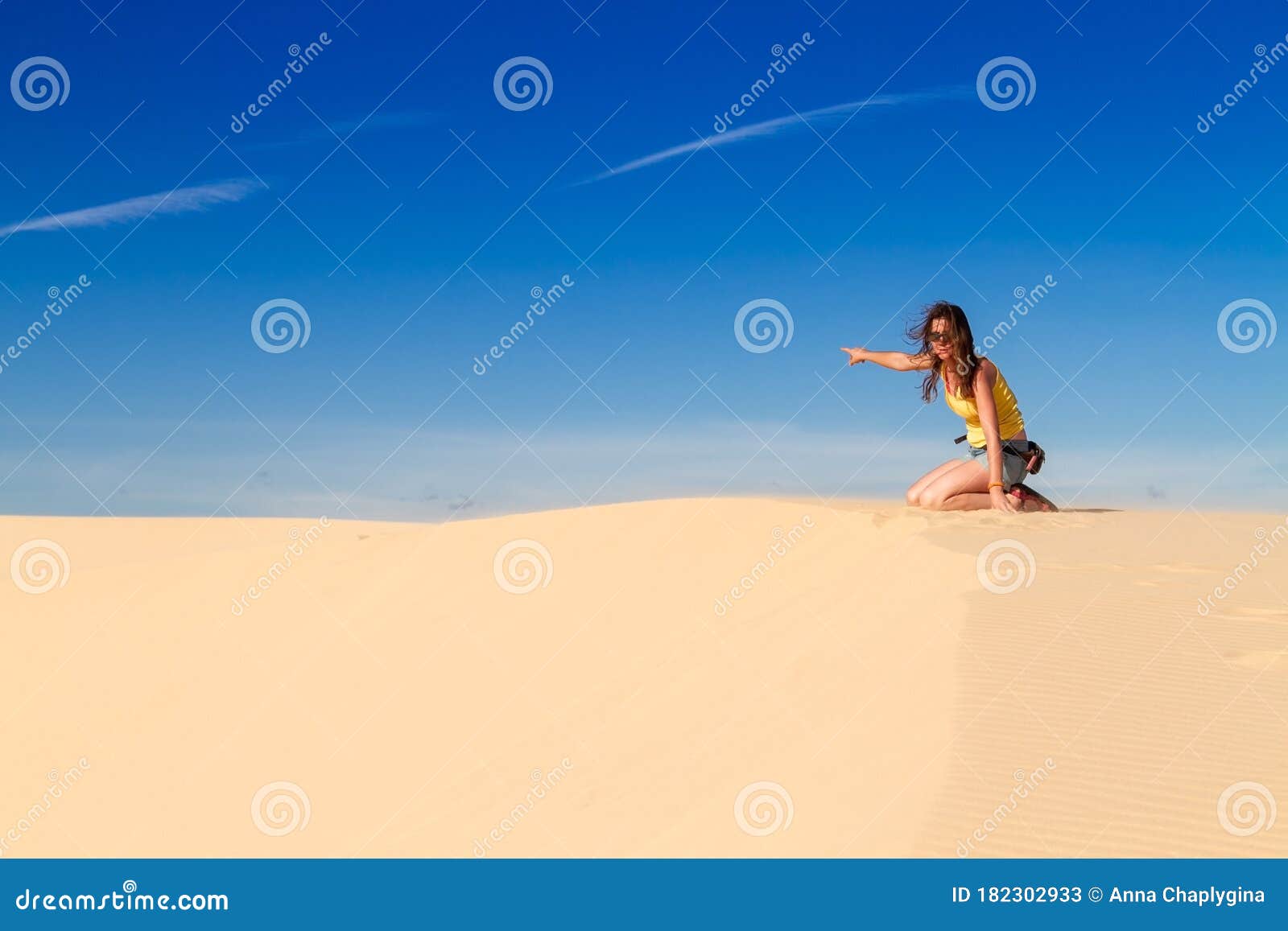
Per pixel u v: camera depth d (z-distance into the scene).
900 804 4.51
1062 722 5.06
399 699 9.52
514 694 8.83
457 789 7.08
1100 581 7.63
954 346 10.66
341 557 13.79
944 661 6.08
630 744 6.69
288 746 9.22
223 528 21.91
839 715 5.83
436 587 11.87
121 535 22.00
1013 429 11.10
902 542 9.55
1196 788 4.39
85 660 12.24
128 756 9.81
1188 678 5.54
